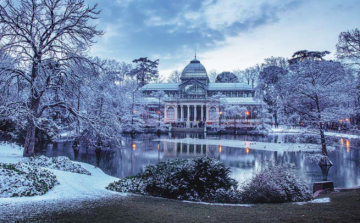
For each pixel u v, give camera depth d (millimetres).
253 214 9023
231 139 58594
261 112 78312
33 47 21531
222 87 112000
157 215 8734
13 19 20688
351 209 9492
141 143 49281
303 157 33094
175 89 112562
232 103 98188
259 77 95125
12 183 11898
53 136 33438
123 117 55219
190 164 14047
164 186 13180
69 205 9961
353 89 29156
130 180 15953
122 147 42250
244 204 11555
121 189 14281
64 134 42875
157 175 14297
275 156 33812
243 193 12914
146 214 8836
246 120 93625
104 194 12812
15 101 21438
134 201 11195
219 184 13766
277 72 88125
